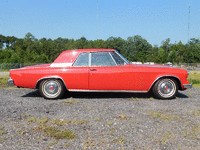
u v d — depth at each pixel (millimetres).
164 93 5031
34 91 6246
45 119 3492
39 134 2949
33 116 3715
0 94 5664
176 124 3348
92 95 5582
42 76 5012
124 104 4523
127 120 3508
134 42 71750
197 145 2652
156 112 3949
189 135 2943
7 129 3098
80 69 4988
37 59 45781
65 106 4367
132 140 2773
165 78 4992
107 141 2734
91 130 3096
